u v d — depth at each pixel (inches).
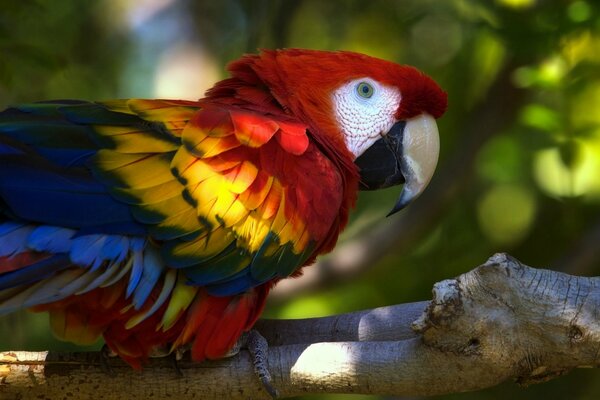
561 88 328.5
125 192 196.5
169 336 205.8
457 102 399.5
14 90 338.0
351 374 198.5
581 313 184.9
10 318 339.9
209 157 205.0
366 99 245.6
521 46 323.9
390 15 397.4
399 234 380.5
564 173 361.1
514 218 399.5
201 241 201.6
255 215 207.2
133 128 204.4
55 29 381.4
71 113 203.8
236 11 399.5
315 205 217.2
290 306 382.6
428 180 253.4
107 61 400.5
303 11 404.2
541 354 188.4
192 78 385.4
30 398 205.3
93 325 203.6
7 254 185.2
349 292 391.9
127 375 206.1
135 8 399.9
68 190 193.5
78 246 189.9
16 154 193.2
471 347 189.3
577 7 318.7
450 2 374.9
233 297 209.2
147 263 198.2
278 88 239.5
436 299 187.2
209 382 206.5
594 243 366.3
